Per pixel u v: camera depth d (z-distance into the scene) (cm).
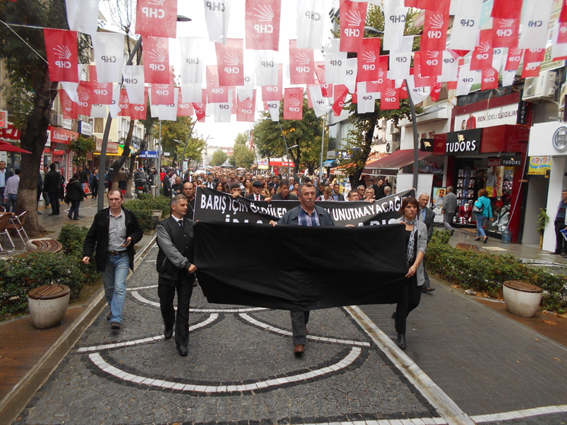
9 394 398
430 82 688
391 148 2861
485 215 1527
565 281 712
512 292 686
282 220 554
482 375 472
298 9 601
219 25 561
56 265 654
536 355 531
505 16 608
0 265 614
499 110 1584
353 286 514
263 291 504
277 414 384
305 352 520
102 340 543
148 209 1516
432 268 956
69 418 369
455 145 1705
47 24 987
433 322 641
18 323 582
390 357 513
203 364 480
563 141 1173
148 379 442
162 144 5256
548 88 1300
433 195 1922
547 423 384
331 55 755
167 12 557
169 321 540
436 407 405
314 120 3806
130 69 805
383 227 518
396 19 639
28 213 1166
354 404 405
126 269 589
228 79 726
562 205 1250
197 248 500
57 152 2420
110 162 3891
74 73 661
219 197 662
